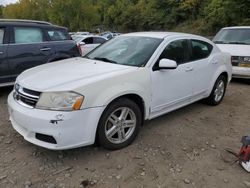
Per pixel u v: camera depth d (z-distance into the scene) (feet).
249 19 105.19
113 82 12.14
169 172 11.37
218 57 18.89
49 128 10.78
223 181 10.96
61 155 12.31
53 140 11.03
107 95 11.76
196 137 14.52
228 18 119.55
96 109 11.46
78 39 49.08
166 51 14.87
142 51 14.58
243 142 12.01
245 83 27.66
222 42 29.73
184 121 16.55
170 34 16.17
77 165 11.64
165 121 16.44
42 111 10.93
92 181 10.68
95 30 189.26
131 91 12.69
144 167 11.62
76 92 11.02
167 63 13.69
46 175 10.96
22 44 21.13
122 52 15.11
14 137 13.91
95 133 11.68
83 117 11.16
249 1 106.11
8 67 20.43
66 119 10.78
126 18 242.99
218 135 14.89
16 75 20.97
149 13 216.95
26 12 198.18
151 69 13.84
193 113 17.97
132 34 16.81
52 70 13.34
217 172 11.51
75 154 12.42
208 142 14.02
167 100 14.98
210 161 12.29
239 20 111.04
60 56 23.49
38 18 192.03
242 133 15.26
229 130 15.60
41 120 10.82
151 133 14.74
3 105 18.78
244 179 11.14
